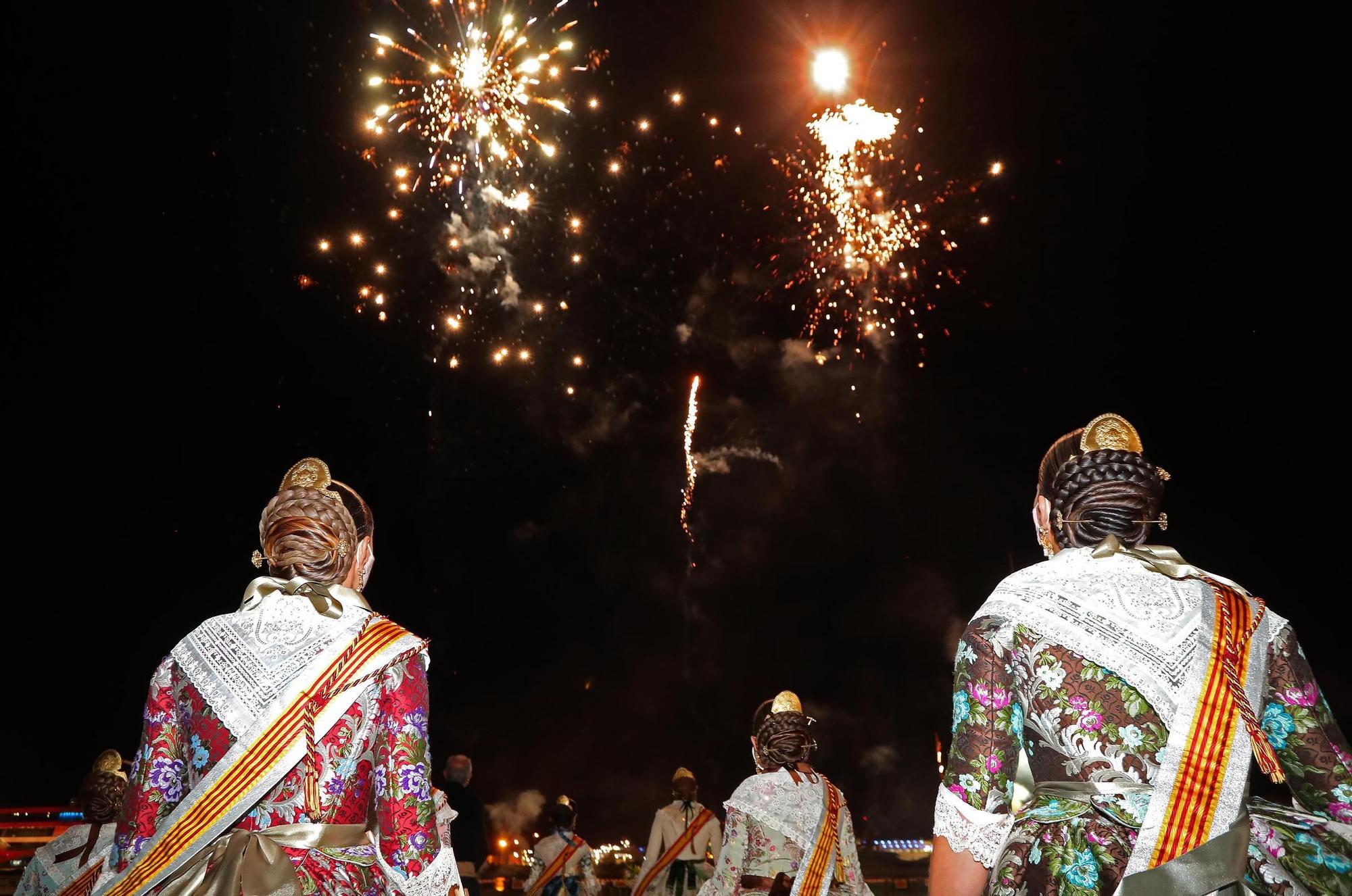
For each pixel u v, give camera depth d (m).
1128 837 1.90
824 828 4.86
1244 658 1.97
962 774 2.01
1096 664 1.96
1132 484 2.14
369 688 2.31
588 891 9.71
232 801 2.23
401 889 2.25
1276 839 1.93
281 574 2.48
